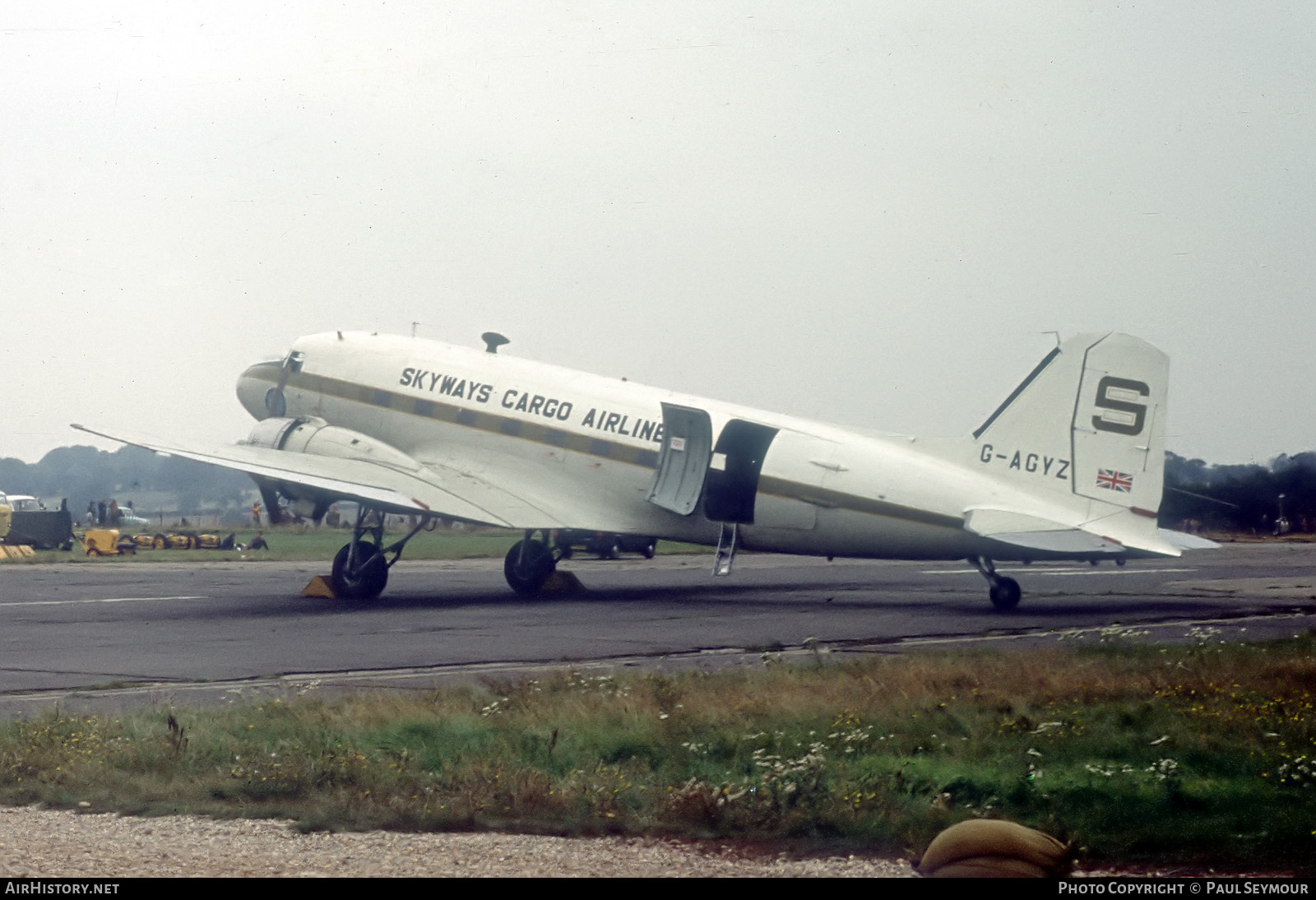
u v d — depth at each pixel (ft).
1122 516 70.85
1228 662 48.37
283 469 83.25
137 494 453.17
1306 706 39.45
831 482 77.92
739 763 33.81
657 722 38.32
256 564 138.31
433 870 24.99
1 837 27.66
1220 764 32.65
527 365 91.56
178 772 33.37
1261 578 107.04
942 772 31.76
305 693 45.91
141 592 94.22
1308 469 224.94
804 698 41.75
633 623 70.33
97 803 30.96
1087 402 72.18
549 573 89.71
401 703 41.73
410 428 92.02
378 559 86.94
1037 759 33.32
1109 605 78.43
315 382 96.43
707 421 80.07
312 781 32.30
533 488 87.10
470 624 70.28
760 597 88.48
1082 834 26.86
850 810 28.86
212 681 49.78
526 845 27.20
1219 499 225.76
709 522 82.48
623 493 84.94
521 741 36.27
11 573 120.47
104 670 52.65
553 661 54.75
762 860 26.05
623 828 28.35
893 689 43.45
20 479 533.14
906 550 76.59
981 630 64.85
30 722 38.83
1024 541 70.18
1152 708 39.52
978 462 75.31
